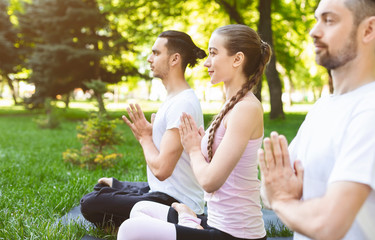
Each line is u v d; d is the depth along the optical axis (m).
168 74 2.81
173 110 2.64
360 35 1.22
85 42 19.73
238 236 2.00
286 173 1.30
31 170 5.90
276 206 1.26
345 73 1.29
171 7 16.34
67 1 19.38
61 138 11.67
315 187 1.30
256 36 2.05
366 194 1.10
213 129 2.00
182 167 2.74
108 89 12.80
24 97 21.28
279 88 18.30
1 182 4.89
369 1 1.20
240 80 2.04
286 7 18.31
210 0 17.23
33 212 3.57
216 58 2.03
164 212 2.50
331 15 1.25
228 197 2.01
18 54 25.23
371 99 1.19
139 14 17.52
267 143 1.30
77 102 48.44
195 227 2.23
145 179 5.53
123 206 2.71
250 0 17.98
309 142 1.37
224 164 1.83
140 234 1.99
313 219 1.13
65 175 5.66
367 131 1.13
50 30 19.97
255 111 1.91
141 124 2.66
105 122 6.72
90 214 2.86
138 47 21.47
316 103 1.47
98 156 6.44
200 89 36.12
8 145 9.87
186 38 2.80
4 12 25.36
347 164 1.12
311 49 24.95
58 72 19.80
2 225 3.22
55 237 2.88
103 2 16.55
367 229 1.21
